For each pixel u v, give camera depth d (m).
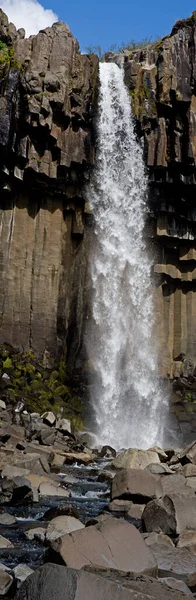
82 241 26.06
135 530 6.91
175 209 27.27
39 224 25.06
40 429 19.31
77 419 23.17
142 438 25.22
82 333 25.28
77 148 24.64
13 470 12.20
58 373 24.34
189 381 27.66
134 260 27.22
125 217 26.88
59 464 15.99
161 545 7.83
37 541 8.09
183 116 26.34
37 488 11.70
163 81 26.20
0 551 7.59
